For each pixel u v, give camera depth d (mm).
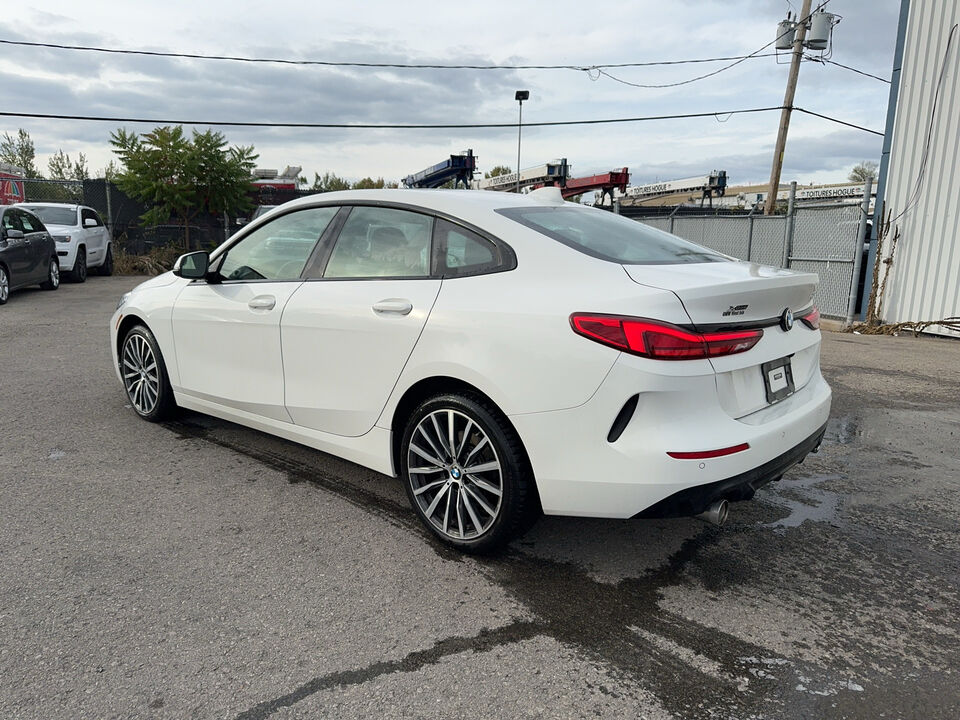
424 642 2447
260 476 3945
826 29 19703
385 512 3506
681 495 2545
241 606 2645
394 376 3182
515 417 2760
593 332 2590
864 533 3400
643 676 2289
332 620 2566
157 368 4660
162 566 2926
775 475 2881
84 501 3561
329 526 3340
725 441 2578
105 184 21828
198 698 2135
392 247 3373
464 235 3143
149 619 2541
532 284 2854
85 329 9031
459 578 2891
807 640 2512
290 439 3857
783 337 2990
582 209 3672
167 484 3805
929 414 5562
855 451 4637
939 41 10016
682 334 2510
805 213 12531
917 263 10539
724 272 2930
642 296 2566
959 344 9422
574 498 2695
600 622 2598
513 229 3039
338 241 3619
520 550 3154
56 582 2775
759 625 2600
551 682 2248
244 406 4035
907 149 10594
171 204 20953
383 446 3334
